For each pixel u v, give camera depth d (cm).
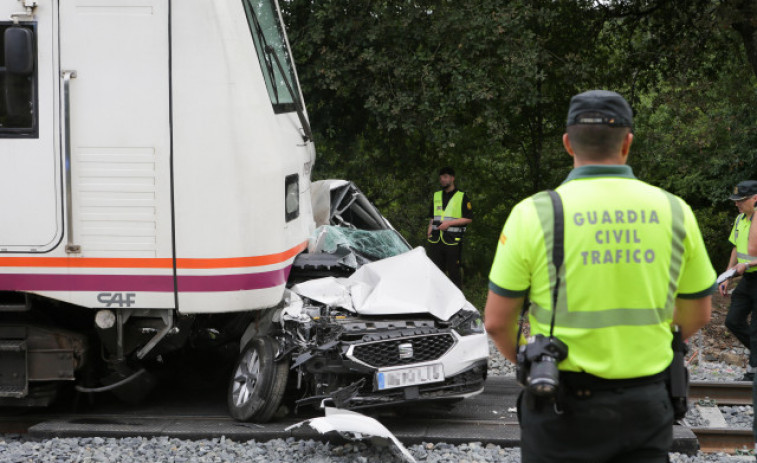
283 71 686
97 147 591
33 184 593
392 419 645
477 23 1149
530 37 1190
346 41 1206
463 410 679
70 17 590
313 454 561
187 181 588
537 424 282
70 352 620
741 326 818
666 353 282
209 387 769
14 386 618
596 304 275
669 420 281
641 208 280
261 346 627
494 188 1695
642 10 1436
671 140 1650
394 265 661
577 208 279
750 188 806
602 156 286
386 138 1355
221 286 590
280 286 613
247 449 570
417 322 612
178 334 648
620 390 275
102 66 590
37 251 594
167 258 591
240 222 589
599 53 1511
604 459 278
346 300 627
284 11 1224
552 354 272
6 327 618
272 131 612
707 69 1530
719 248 1977
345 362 580
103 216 593
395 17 1193
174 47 587
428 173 1478
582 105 286
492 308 291
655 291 278
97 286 595
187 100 587
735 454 583
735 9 1176
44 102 592
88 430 601
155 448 573
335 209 827
